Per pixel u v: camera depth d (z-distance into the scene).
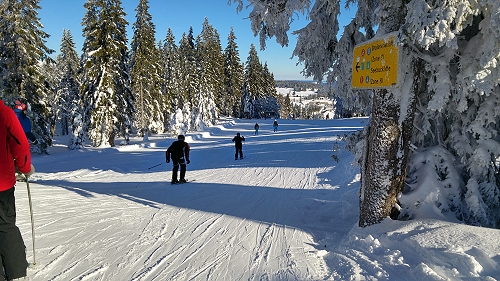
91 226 5.01
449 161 4.57
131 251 4.06
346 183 8.54
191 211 6.13
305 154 15.54
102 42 24.09
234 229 5.04
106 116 24.39
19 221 5.14
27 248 4.03
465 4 3.04
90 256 3.86
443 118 4.93
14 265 2.85
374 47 4.09
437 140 4.97
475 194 4.29
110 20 23.91
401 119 4.09
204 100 43.91
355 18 5.36
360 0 5.02
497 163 4.75
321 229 5.05
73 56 39.94
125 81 27.09
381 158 4.23
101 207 6.23
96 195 7.37
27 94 20.81
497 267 2.73
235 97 63.28
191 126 38.81
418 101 4.81
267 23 5.16
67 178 10.71
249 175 10.96
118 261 3.75
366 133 4.99
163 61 43.88
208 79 47.00
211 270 3.55
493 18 3.06
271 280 3.30
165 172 12.23
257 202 6.96
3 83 19.67
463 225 3.63
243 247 4.25
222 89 58.34
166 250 4.12
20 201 6.44
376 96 4.28
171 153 9.38
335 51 5.75
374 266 3.28
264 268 3.59
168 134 38.59
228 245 4.33
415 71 4.05
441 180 4.53
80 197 7.06
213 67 53.62
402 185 4.41
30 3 20.48
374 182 4.29
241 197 7.46
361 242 3.97
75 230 4.80
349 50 5.61
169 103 40.91
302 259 3.81
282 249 4.17
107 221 5.30
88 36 24.77
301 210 6.30
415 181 4.61
